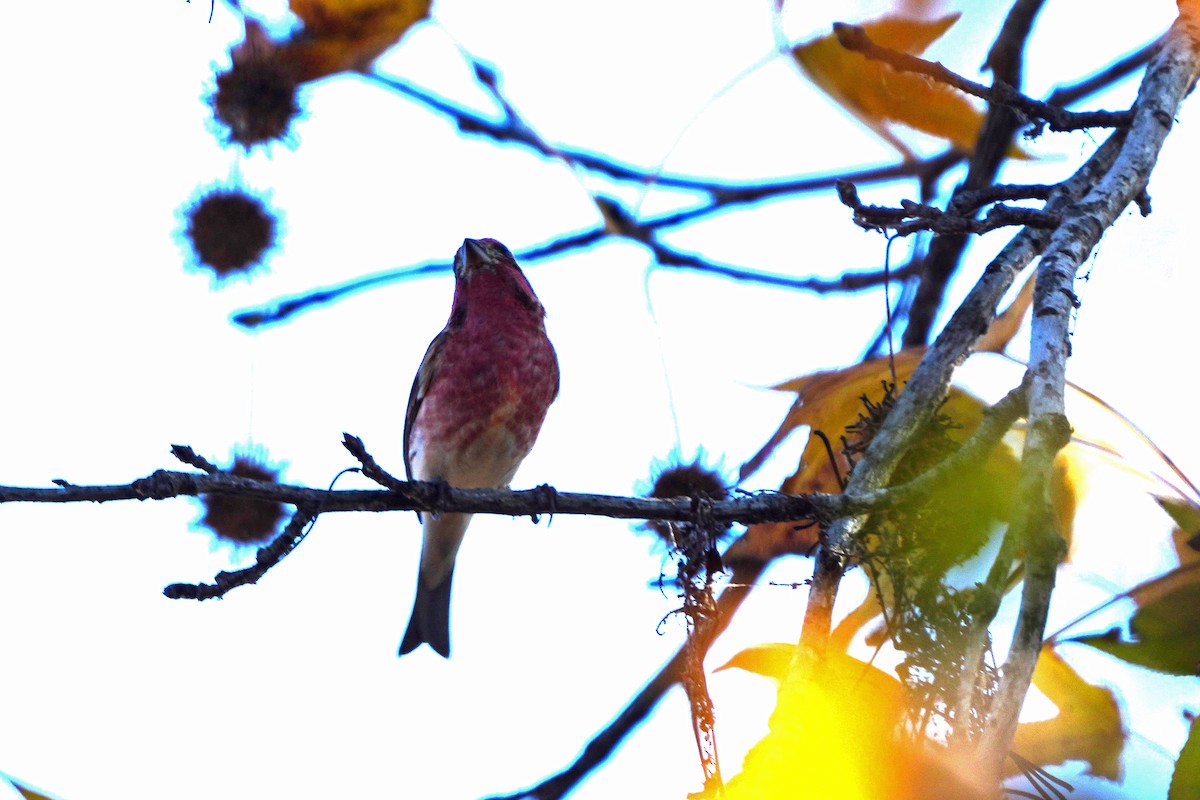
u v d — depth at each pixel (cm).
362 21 577
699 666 416
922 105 585
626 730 582
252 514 607
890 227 461
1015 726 296
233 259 637
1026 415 383
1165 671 396
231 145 597
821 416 506
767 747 309
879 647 387
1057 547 315
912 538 387
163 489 427
